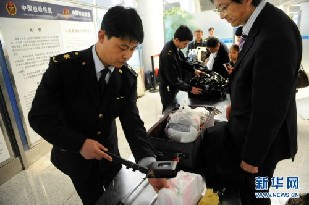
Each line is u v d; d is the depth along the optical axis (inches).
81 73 42.8
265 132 37.8
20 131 113.6
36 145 121.4
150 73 250.2
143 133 47.3
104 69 43.4
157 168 34.6
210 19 281.7
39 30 120.6
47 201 90.7
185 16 290.2
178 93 112.1
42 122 40.3
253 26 40.2
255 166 40.1
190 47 221.5
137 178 43.1
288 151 44.7
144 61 259.9
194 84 102.2
